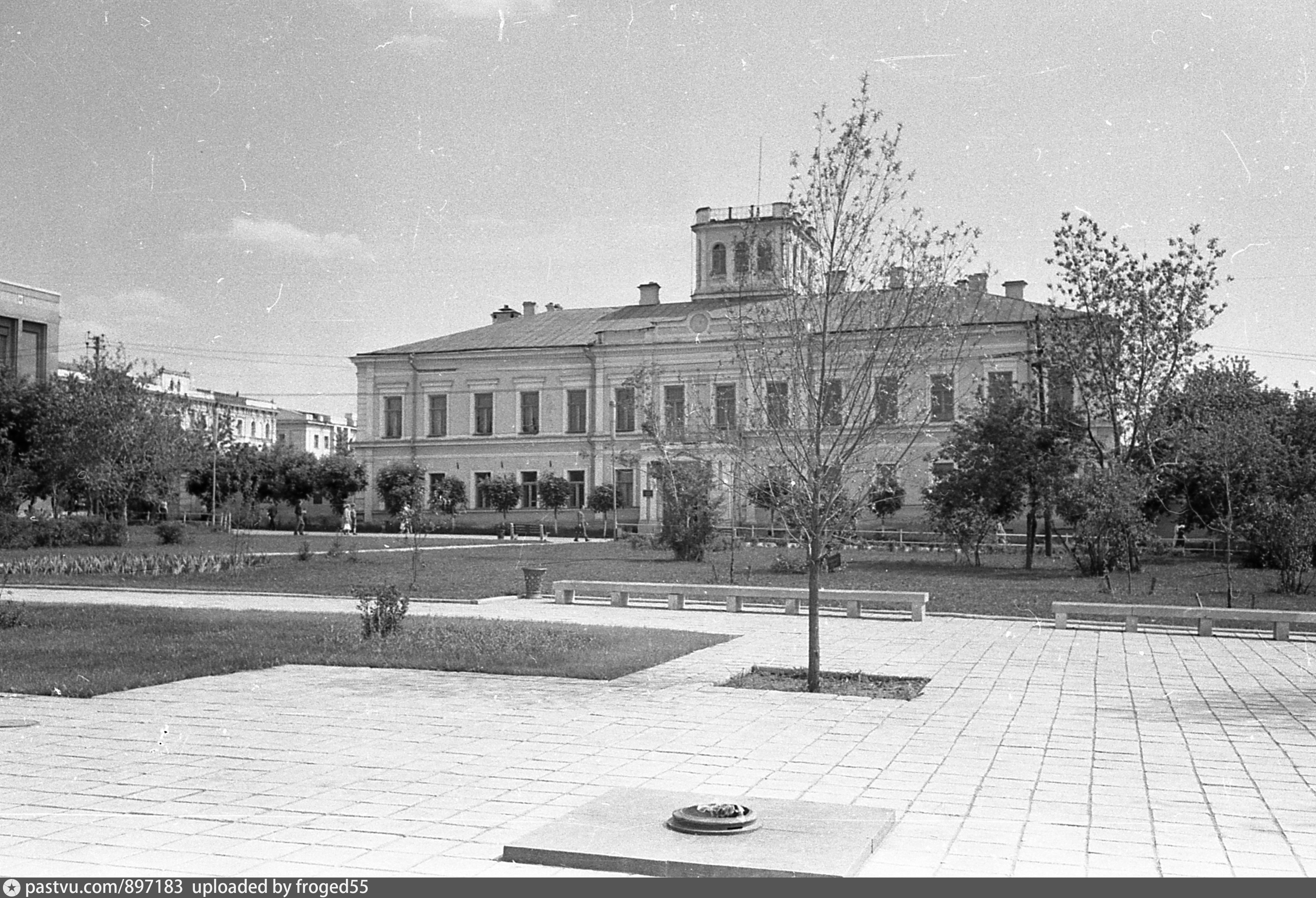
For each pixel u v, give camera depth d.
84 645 15.92
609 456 67.31
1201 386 34.34
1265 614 18.83
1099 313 34.00
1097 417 35.97
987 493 37.38
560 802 7.70
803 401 13.45
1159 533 52.97
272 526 73.06
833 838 6.42
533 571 25.34
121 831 6.94
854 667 14.91
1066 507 34.09
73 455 49.47
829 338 13.39
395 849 6.57
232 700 11.88
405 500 68.94
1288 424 39.41
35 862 6.29
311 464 75.75
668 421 39.28
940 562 40.91
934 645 17.52
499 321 78.81
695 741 9.86
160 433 54.31
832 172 13.32
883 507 49.97
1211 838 6.96
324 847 6.61
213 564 32.66
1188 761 9.18
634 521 66.62
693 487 39.03
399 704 11.66
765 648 16.91
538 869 6.16
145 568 31.70
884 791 8.12
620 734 10.13
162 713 11.09
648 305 72.75
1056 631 19.81
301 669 14.16
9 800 7.71
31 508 53.38
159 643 16.08
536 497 69.44
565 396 69.12
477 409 71.62
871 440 13.67
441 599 24.62
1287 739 10.16
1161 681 13.80
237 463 74.19
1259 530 28.50
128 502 62.12
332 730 10.27
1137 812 7.57
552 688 12.76
